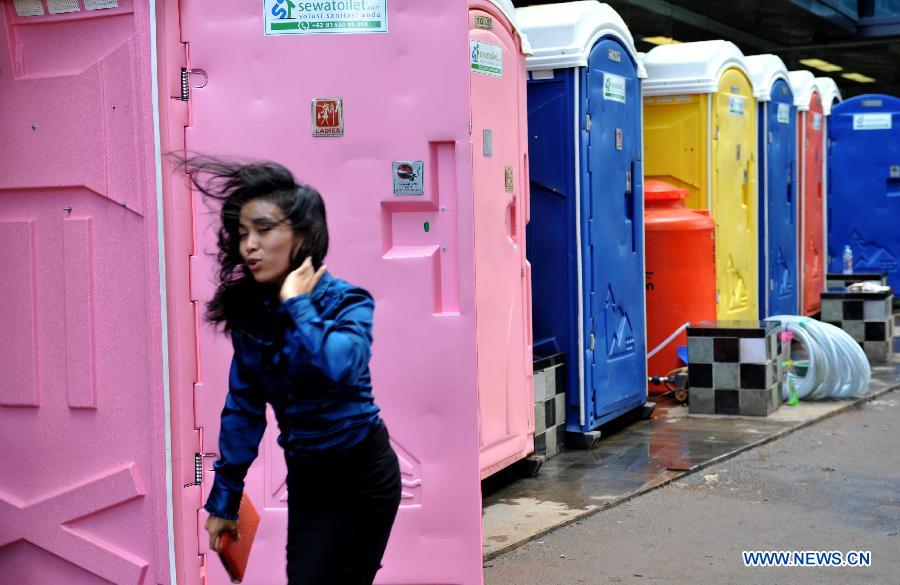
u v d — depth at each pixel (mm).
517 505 6277
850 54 21156
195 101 4414
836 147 15797
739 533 5770
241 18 4395
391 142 4422
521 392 6652
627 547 5551
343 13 4395
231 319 3088
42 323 4324
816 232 14273
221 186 3842
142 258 4188
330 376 2889
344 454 3057
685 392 9289
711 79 9914
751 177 11188
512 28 6535
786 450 7676
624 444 7828
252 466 4516
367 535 3092
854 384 9453
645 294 9328
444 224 4465
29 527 4395
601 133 7926
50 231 4297
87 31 4227
